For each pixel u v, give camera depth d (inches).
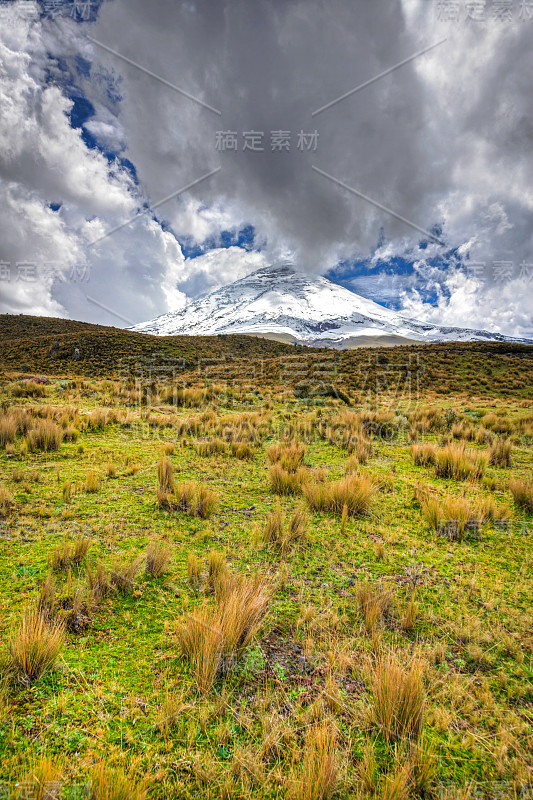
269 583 141.0
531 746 84.4
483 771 79.0
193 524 192.1
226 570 140.3
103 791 66.7
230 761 78.3
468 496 244.2
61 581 131.6
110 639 109.2
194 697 92.5
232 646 103.6
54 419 397.7
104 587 129.5
